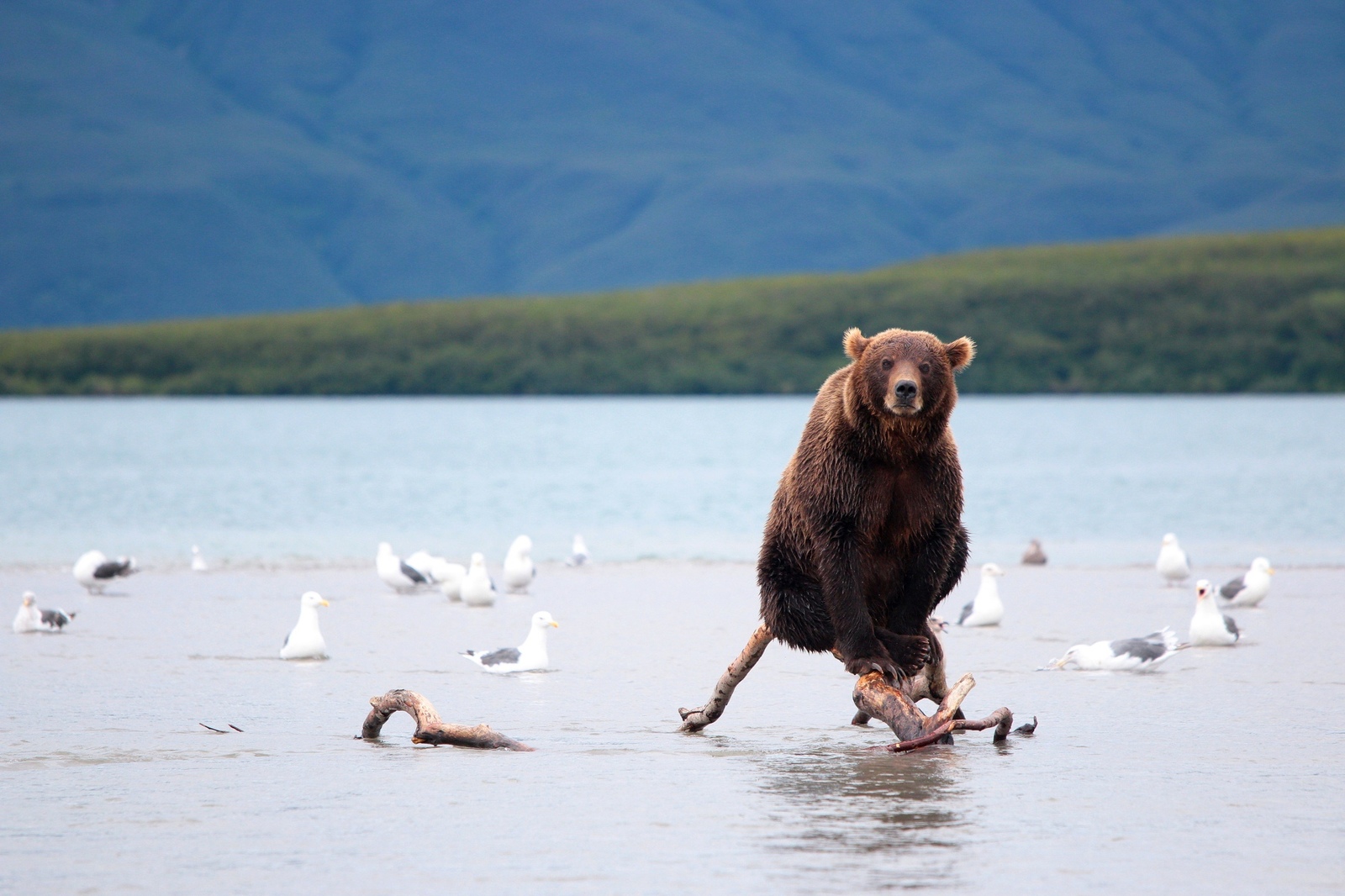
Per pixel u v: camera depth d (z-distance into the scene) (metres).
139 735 26.70
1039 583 53.56
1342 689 31.39
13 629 40.78
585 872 18.36
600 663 35.62
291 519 81.44
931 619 32.66
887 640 23.59
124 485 102.00
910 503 23.53
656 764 24.20
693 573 56.84
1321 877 18.11
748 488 100.50
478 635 40.88
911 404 21.89
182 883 18.03
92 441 156.12
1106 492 95.19
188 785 22.78
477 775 23.41
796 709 29.42
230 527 77.19
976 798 21.75
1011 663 35.44
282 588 52.53
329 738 26.59
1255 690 31.34
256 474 112.88
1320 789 22.28
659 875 18.20
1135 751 25.03
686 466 121.06
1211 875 18.17
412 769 23.88
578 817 20.81
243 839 19.81
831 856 18.94
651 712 29.22
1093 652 34.31
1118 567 59.38
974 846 19.31
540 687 32.34
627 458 131.62
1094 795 21.92
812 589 24.47
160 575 56.81
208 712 29.19
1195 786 22.50
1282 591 49.84
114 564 50.78
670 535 73.12
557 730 27.39
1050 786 22.50
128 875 18.33
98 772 23.69
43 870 18.53
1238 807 21.27
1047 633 40.78
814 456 23.84
